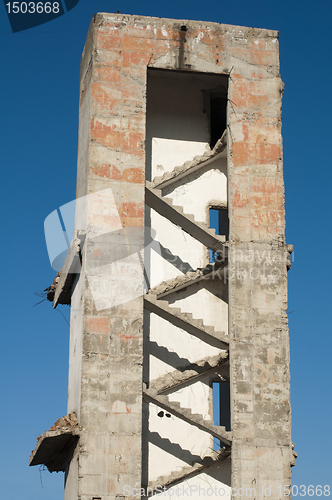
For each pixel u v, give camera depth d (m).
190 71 27.03
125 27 27.02
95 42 26.72
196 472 26.41
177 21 27.34
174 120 29.64
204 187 29.00
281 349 24.92
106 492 22.81
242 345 24.83
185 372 26.92
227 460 26.50
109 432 23.36
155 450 26.53
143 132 26.11
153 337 27.56
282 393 24.55
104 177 25.53
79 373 24.31
